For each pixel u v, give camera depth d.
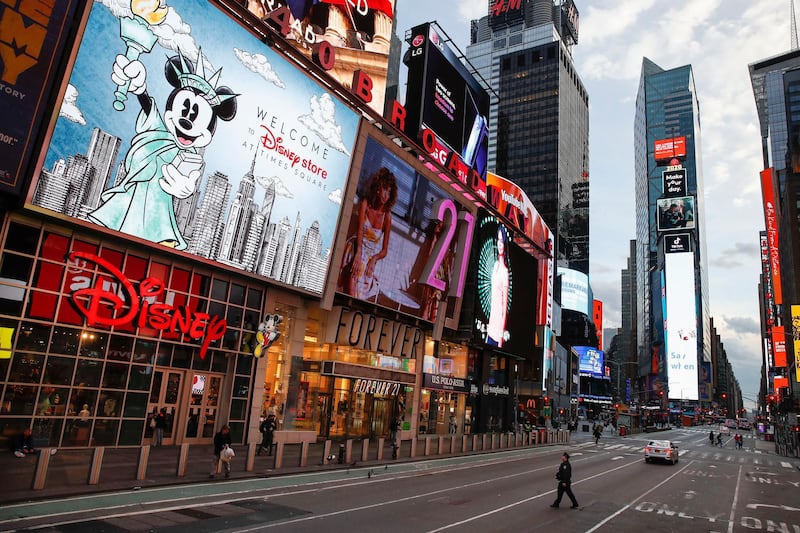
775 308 134.62
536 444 47.69
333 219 30.69
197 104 22.86
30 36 17.69
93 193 19.67
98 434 21.28
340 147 30.55
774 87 166.12
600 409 169.12
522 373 75.31
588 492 21.89
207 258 23.98
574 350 141.88
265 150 26.16
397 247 36.47
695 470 34.38
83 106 19.06
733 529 16.22
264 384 28.56
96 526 11.77
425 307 40.12
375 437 37.88
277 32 26.14
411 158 36.62
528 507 17.77
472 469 27.86
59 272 20.16
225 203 24.52
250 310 27.83
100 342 21.47
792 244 99.31
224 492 16.61
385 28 40.28
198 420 25.69
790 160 105.00
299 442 30.36
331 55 29.88
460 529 13.91
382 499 17.44
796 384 83.81
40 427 19.52
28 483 14.69
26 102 17.75
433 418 44.31
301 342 31.06
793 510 20.34
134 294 22.22
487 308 47.44
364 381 35.12
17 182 17.80
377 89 39.00
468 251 44.06
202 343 25.28
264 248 26.69
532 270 58.34
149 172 21.34
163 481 16.83
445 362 45.34
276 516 13.97
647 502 20.30
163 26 21.34
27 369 19.27
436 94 52.94
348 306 33.84
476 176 47.88
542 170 191.25
